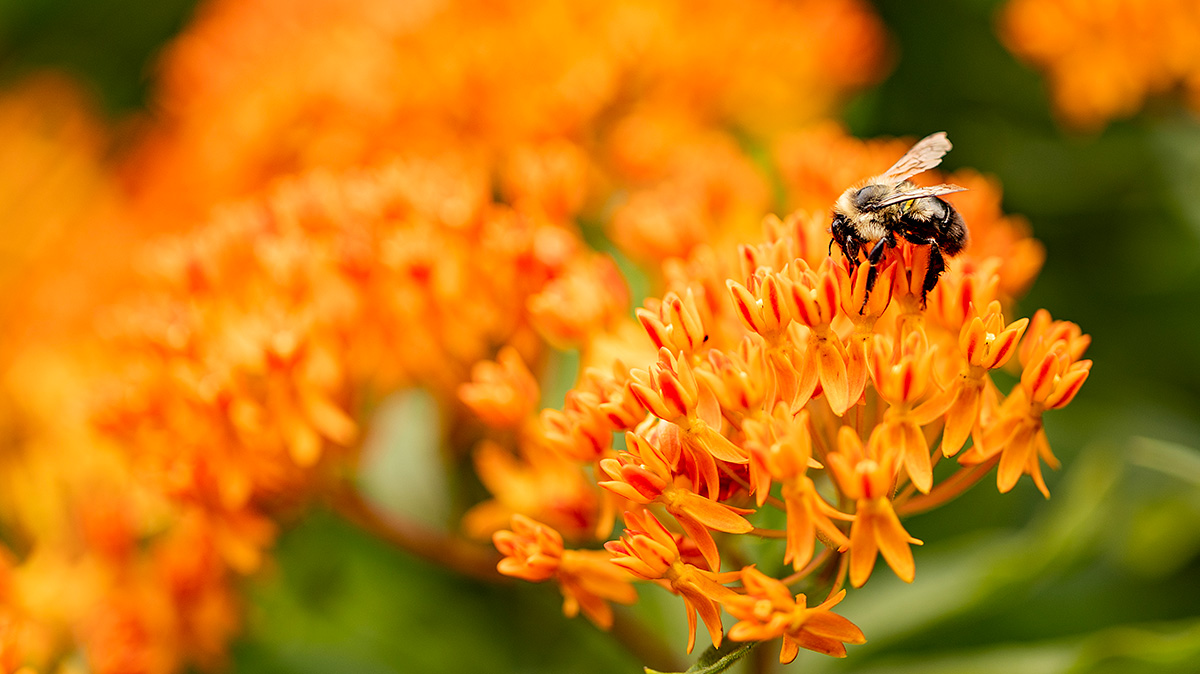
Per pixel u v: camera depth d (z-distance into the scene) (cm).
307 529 40
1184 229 41
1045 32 41
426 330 37
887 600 39
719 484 34
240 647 40
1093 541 39
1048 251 42
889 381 33
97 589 38
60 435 41
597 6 42
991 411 33
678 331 34
